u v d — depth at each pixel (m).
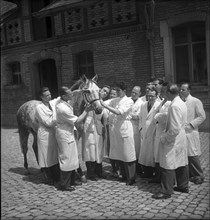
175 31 9.48
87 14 10.83
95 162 5.35
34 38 11.53
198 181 4.76
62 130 4.69
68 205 4.19
